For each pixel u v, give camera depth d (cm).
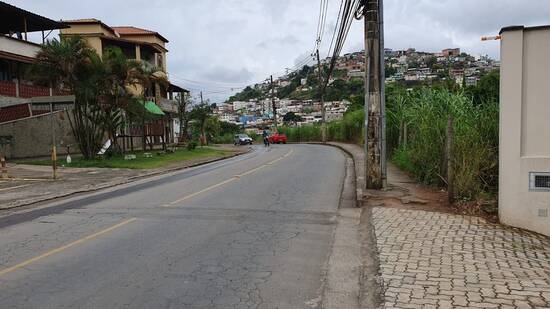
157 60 4947
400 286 518
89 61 2453
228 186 1423
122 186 1588
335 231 820
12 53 2856
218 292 534
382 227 794
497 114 1054
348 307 491
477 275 547
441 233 743
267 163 2306
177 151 3531
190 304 501
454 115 1194
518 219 764
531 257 618
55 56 2366
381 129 1155
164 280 575
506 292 492
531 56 741
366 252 684
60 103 1753
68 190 1452
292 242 746
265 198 1174
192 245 733
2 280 586
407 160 1501
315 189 1330
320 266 625
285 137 5897
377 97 1151
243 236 788
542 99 739
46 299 520
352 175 1695
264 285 555
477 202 926
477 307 455
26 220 982
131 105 2717
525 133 753
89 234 821
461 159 1013
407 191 1136
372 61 1145
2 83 2767
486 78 1630
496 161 988
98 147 2650
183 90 5553
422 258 617
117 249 717
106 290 544
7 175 1833
